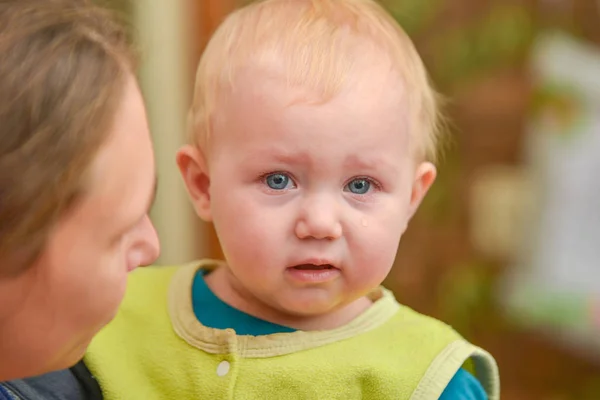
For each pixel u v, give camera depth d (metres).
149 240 0.89
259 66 1.10
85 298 0.81
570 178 2.91
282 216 1.08
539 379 3.23
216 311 1.22
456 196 3.21
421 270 3.29
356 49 1.12
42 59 0.73
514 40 3.06
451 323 3.23
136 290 1.31
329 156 1.06
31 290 0.79
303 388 1.11
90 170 0.76
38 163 0.72
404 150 1.14
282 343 1.14
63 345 0.84
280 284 1.10
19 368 0.84
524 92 3.08
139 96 0.84
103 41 0.80
